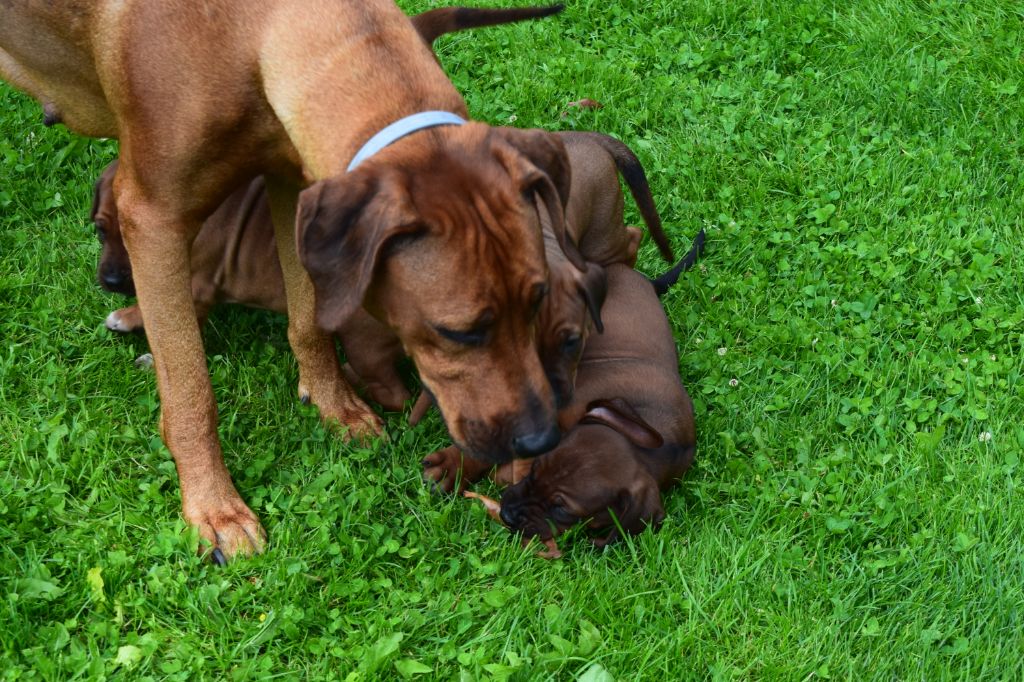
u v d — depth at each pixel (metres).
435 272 1.65
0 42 1.89
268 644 1.75
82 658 1.71
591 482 1.86
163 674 1.72
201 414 1.84
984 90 2.51
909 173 2.38
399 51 1.73
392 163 1.65
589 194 2.14
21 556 1.80
